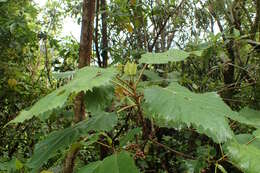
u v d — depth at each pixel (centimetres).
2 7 343
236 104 290
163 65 325
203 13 425
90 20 168
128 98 136
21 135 388
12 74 358
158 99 103
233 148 102
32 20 445
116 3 359
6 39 341
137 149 137
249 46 319
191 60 330
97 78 103
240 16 344
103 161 102
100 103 123
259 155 99
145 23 389
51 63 426
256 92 267
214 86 311
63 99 97
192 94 108
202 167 150
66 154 141
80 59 166
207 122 93
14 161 188
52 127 340
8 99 364
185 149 274
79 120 156
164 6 393
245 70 279
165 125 143
